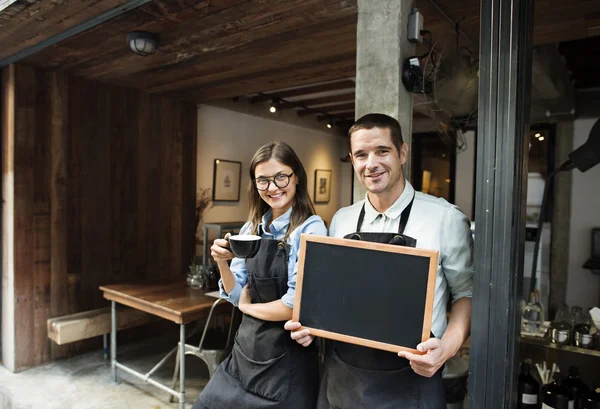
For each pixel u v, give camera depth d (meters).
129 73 3.41
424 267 1.14
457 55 2.12
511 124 1.11
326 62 3.13
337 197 7.36
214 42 2.68
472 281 1.24
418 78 1.87
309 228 1.50
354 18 2.30
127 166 3.92
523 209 1.16
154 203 4.16
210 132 4.93
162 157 4.23
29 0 2.07
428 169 6.59
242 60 3.08
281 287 1.51
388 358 1.23
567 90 4.38
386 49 1.90
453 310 1.29
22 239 3.25
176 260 4.39
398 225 1.33
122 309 3.57
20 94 3.19
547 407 1.72
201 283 3.32
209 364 2.70
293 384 1.49
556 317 2.03
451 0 2.13
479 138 1.16
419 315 1.13
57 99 3.40
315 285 1.26
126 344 3.97
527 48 1.13
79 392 3.03
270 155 1.50
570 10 2.20
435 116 2.66
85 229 3.62
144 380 2.94
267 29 2.47
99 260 3.72
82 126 3.57
